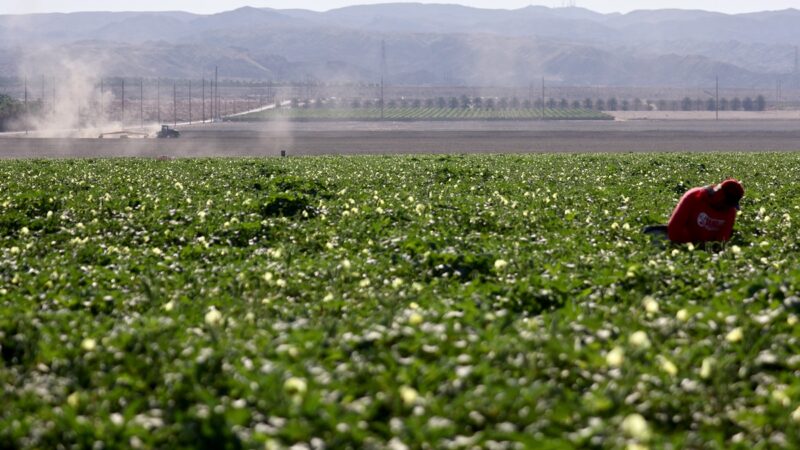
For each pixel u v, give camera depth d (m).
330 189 42.03
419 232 26.39
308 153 127.69
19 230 28.17
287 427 9.82
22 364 12.83
